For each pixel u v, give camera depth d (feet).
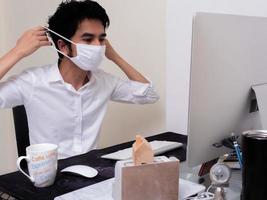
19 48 4.71
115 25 6.64
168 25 6.18
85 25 4.48
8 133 8.50
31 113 4.97
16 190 3.20
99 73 5.48
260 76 3.24
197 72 2.69
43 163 3.21
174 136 5.50
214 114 2.97
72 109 5.03
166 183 2.68
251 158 2.44
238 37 2.89
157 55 6.38
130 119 6.79
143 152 2.64
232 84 2.99
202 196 2.85
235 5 5.20
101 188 3.12
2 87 4.67
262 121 3.21
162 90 6.47
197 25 2.57
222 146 3.25
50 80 4.84
